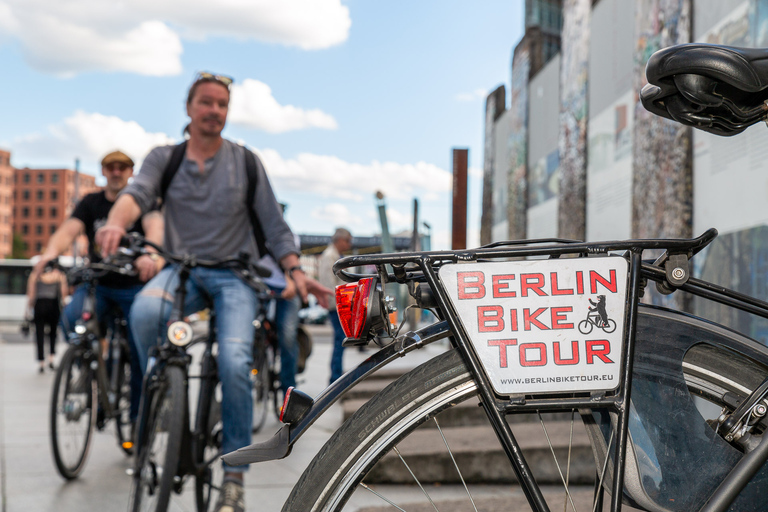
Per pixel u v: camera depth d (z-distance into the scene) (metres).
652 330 1.31
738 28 3.97
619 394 1.22
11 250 143.50
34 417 5.87
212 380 2.73
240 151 3.17
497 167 10.18
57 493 3.56
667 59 1.23
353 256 1.26
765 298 3.73
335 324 7.05
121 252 2.74
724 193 4.20
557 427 3.49
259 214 3.17
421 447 3.60
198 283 2.80
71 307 4.09
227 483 2.57
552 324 1.24
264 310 4.53
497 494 3.26
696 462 1.26
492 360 1.23
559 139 7.36
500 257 1.26
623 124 5.71
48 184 147.12
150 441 2.51
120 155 4.64
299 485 1.29
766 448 1.22
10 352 15.04
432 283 1.25
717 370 1.29
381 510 2.90
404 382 1.30
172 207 3.10
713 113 1.28
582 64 6.64
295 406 1.27
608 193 6.02
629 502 1.25
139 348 2.84
